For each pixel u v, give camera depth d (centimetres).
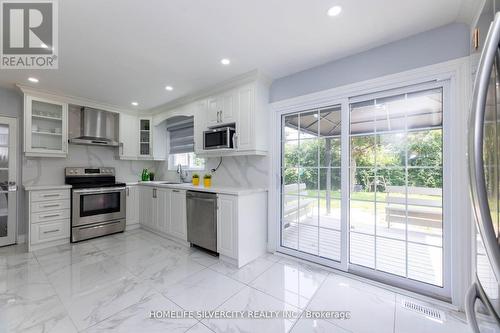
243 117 283
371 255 227
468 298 83
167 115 403
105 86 307
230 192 258
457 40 176
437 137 192
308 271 241
